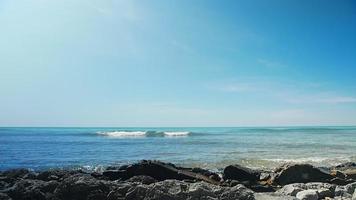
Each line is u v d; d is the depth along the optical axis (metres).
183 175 15.02
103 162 27.23
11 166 25.31
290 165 15.67
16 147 42.69
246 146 40.94
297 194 11.27
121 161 27.81
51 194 9.92
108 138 65.06
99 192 9.84
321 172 15.42
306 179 15.09
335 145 42.06
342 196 11.86
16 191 9.83
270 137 66.19
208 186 10.32
